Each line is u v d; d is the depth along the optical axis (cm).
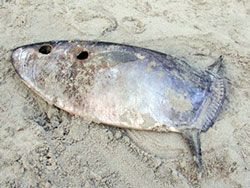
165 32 119
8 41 111
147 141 85
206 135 85
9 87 95
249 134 87
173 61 89
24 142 81
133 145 84
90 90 85
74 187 74
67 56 89
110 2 131
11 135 83
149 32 119
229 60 108
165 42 115
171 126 84
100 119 85
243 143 85
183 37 117
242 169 80
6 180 74
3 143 81
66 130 85
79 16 124
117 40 115
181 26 121
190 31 119
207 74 92
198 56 110
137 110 83
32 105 91
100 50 88
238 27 122
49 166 77
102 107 84
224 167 80
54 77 88
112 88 84
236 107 93
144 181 77
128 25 121
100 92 84
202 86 88
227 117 90
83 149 82
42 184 74
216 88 90
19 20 120
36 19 121
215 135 85
